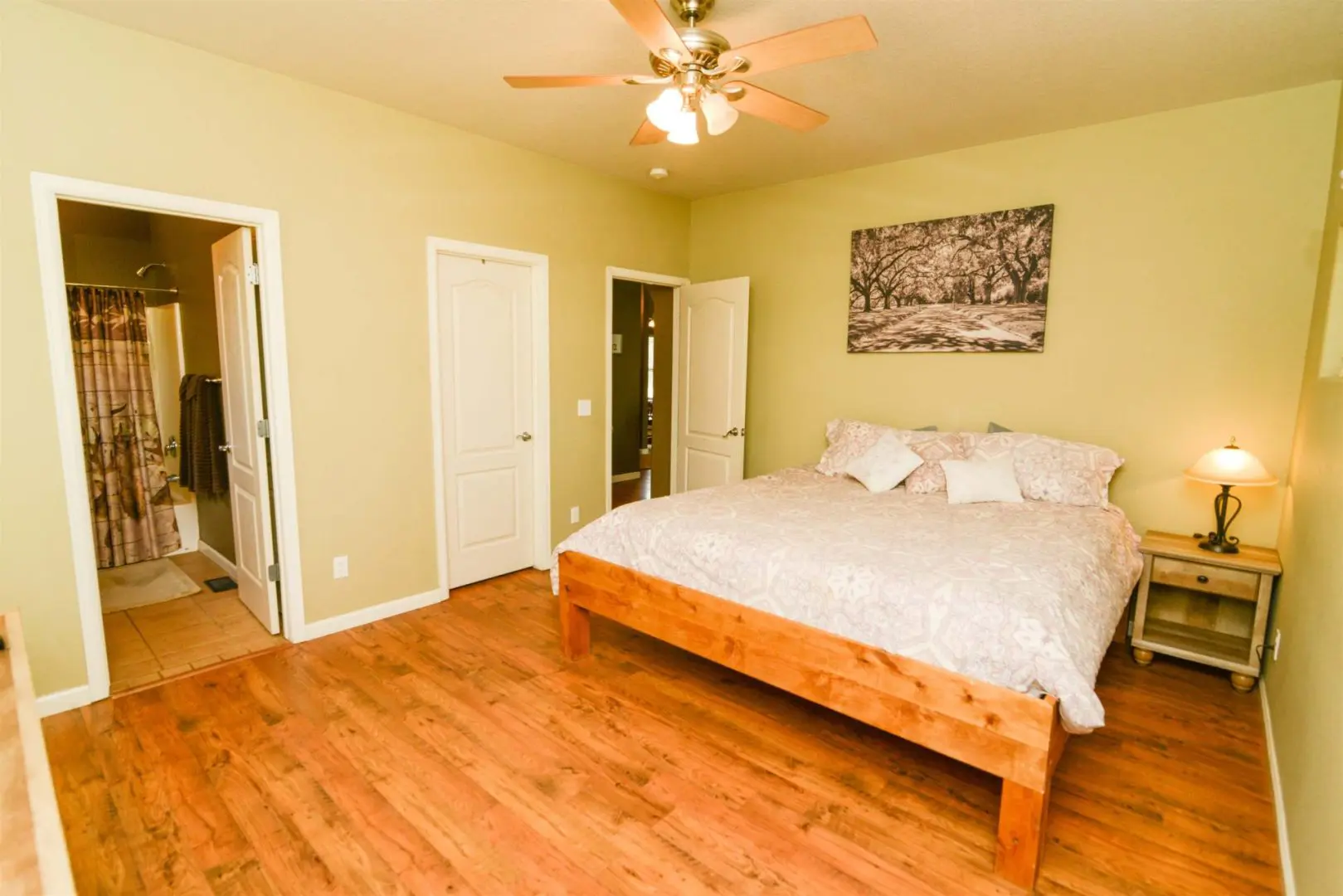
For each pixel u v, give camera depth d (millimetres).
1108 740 2375
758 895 1664
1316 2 2115
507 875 1717
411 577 3518
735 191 4656
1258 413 2943
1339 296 2330
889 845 1851
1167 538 3092
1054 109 3064
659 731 2406
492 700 2605
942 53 2525
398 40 2520
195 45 2566
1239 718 2531
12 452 2311
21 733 1183
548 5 2260
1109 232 3246
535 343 4031
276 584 3137
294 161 2902
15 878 846
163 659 2924
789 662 2178
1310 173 2768
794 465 4578
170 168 2566
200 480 4008
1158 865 1774
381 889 1669
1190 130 3012
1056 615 1810
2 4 2189
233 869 1728
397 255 3297
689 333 4859
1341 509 1673
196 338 4117
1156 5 2164
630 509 2885
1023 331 3512
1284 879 1708
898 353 4000
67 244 4215
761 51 1831
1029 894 1675
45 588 2410
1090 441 3379
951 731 1827
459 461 3764
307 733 2359
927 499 3123
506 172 3715
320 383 3082
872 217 4051
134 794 2016
